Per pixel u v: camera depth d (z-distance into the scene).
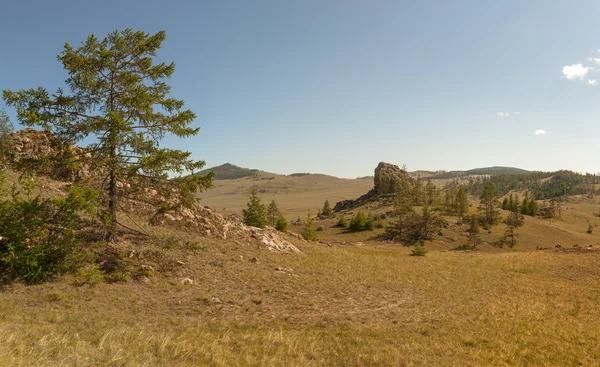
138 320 13.09
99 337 10.27
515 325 16.59
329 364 10.76
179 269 19.80
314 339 12.93
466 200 131.00
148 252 20.22
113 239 19.53
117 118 15.05
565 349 13.52
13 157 16.20
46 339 9.12
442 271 33.06
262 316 15.57
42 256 14.92
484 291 25.16
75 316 12.34
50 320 11.59
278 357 10.73
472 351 12.90
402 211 115.25
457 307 19.89
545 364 11.98
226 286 19.22
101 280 15.73
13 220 14.96
